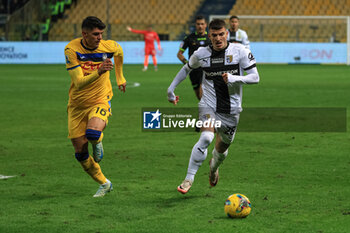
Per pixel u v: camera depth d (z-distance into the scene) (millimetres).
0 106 27516
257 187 12023
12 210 10273
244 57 11133
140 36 70062
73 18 75438
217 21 10984
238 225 9312
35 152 16234
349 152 16094
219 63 11219
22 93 34031
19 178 12969
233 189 11875
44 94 33469
